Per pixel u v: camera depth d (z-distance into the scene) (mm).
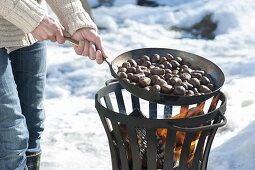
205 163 2174
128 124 1979
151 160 2037
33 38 2189
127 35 5031
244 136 2969
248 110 3379
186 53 2301
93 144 3109
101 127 3318
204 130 2033
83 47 2109
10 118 2049
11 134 2070
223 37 4922
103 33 5074
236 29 5047
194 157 2094
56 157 2959
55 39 2062
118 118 1988
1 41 2020
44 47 2326
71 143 3129
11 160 2123
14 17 1963
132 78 2055
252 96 3598
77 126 3322
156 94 1958
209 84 2125
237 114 3309
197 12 5383
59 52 4637
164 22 5324
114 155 2168
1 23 2021
